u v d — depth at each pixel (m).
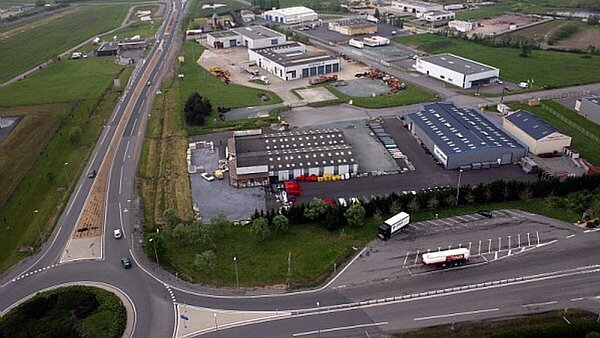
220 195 114.44
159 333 75.06
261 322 77.00
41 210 109.38
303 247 94.44
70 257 93.38
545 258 89.19
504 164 125.50
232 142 135.50
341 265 89.38
